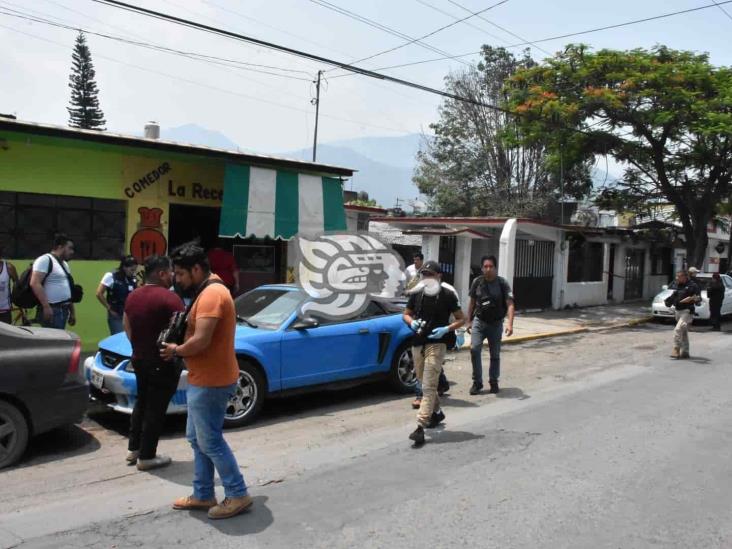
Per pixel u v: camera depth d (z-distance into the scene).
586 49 19.56
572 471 5.44
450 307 6.41
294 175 11.06
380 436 6.44
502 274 17.23
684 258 28.81
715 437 6.60
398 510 4.52
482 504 4.66
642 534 4.22
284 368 6.97
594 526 4.33
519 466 5.54
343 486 4.99
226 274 10.41
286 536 4.05
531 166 28.69
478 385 8.63
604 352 12.90
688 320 12.12
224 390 4.15
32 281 7.16
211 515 4.29
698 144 20.22
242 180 10.38
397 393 8.37
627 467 5.57
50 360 5.42
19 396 5.27
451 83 29.61
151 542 3.93
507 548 3.97
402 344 8.22
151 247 10.19
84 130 8.91
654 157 20.91
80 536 4.00
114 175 9.71
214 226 11.29
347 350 7.58
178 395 6.25
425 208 31.30
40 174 8.98
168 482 5.02
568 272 21.58
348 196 23.72
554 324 17.22
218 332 4.10
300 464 5.52
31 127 8.27
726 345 14.27
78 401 5.59
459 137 30.16
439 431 6.65
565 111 18.56
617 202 23.22
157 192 10.20
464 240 15.80
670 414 7.57
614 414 7.52
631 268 25.45
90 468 5.34
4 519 4.26
